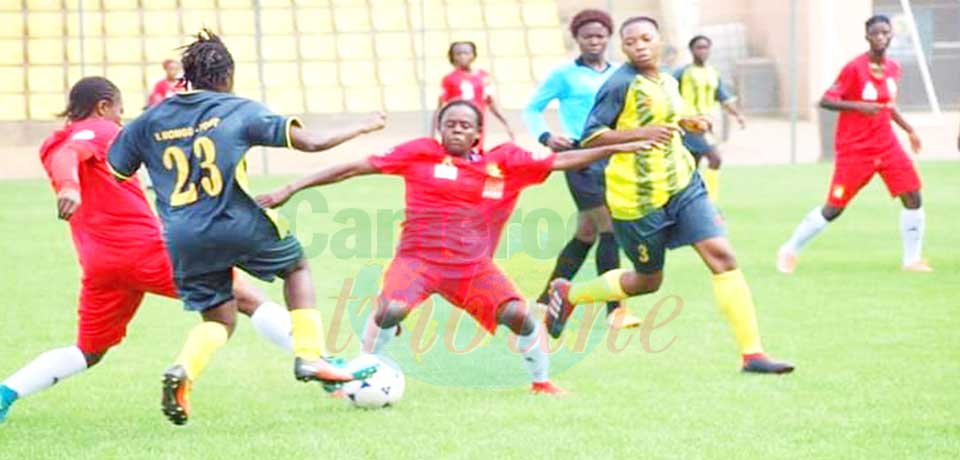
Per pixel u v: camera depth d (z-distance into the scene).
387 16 44.62
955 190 28.39
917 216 18.44
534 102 15.80
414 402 11.43
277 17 44.38
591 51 15.68
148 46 43.53
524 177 11.64
